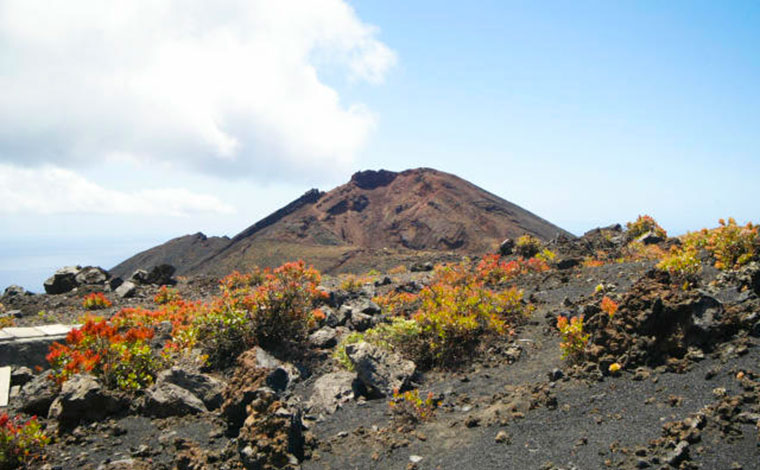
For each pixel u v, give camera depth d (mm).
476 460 5602
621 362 7195
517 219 118938
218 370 9688
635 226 21641
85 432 7023
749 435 4844
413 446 6289
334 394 8266
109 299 20422
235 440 6500
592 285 12789
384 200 136625
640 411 5875
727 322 7090
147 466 6035
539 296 12961
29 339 10406
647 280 8383
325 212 127188
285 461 5949
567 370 7656
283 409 6531
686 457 4730
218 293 21031
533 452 5527
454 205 123312
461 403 7531
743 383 5727
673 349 7062
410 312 13453
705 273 10102
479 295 11656
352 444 6562
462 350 9781
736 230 10297
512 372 8391
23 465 6184
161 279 25266
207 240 118500
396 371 8742
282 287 11430
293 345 10734
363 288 18578
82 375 7879
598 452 5215
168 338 11945
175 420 7441
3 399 8406
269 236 104750
